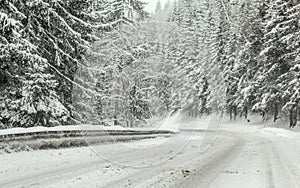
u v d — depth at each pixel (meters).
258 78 49.41
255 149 18.83
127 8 30.84
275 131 40.41
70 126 17.20
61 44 22.97
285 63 43.31
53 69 23.08
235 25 62.56
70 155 13.92
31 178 9.10
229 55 62.00
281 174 10.41
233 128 56.91
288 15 41.41
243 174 10.28
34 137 14.08
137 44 34.81
